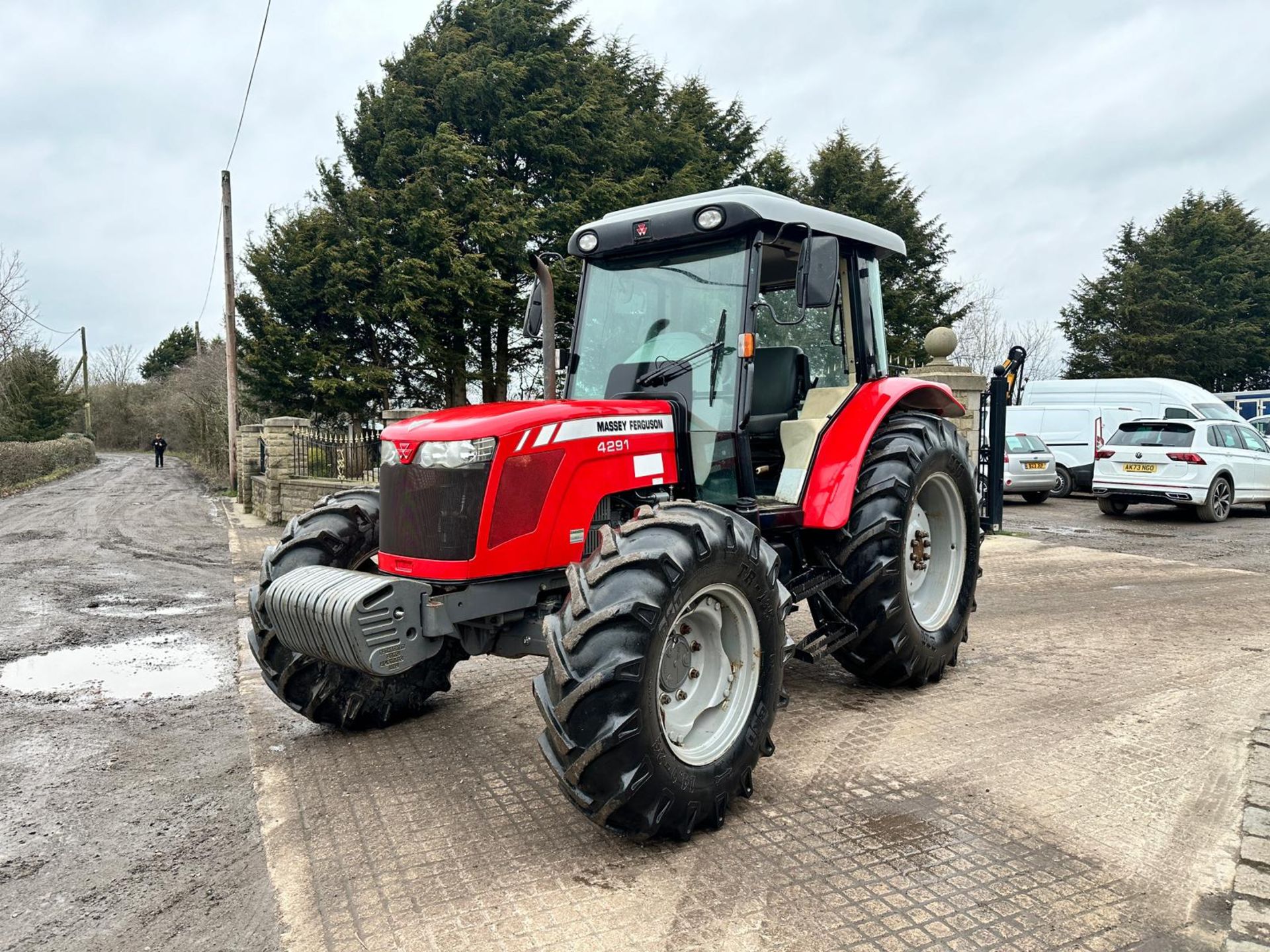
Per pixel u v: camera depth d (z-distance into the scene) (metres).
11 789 3.58
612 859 2.87
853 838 2.98
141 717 4.47
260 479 15.16
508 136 18.61
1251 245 36.38
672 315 4.07
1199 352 33.47
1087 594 7.27
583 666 2.72
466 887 2.70
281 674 3.82
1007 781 3.44
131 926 2.56
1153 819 3.11
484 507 3.23
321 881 2.76
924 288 25.08
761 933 2.42
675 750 2.91
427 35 19.80
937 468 4.57
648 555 2.85
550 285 4.18
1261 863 2.80
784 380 4.48
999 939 2.39
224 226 19.25
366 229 18.16
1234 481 12.89
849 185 23.97
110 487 23.91
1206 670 4.97
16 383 35.56
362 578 3.25
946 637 4.67
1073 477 16.95
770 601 3.26
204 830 3.18
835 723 4.12
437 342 18.48
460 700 4.57
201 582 8.58
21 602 7.60
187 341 69.56
